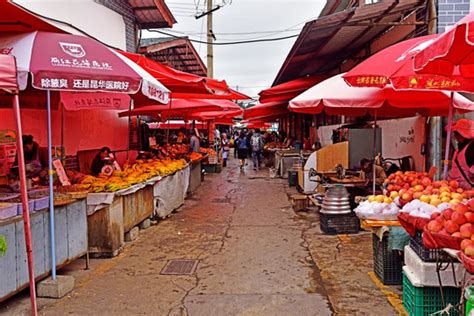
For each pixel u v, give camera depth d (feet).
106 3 35.42
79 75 14.44
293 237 24.64
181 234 25.63
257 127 123.95
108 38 35.40
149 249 22.41
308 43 34.83
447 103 21.42
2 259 14.02
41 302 15.53
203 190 45.37
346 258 20.35
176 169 32.83
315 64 47.98
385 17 29.71
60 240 17.26
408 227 13.11
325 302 15.16
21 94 22.67
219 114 53.36
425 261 12.59
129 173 26.40
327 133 54.39
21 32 15.75
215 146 74.74
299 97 23.58
